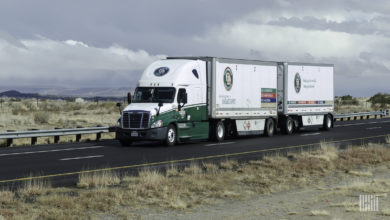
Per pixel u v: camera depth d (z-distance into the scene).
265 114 30.59
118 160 18.62
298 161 17.75
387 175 15.95
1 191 11.95
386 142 25.94
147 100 25.36
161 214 10.39
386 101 97.62
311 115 34.56
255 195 12.52
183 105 25.47
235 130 28.80
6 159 18.81
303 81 33.59
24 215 9.60
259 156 20.00
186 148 23.48
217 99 27.27
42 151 21.77
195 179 13.70
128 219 9.91
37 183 13.33
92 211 10.39
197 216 10.25
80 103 86.75
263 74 30.41
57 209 10.31
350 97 111.06
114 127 29.33
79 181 13.45
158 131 24.11
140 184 12.73
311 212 10.23
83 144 25.48
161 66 26.38
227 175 14.73
